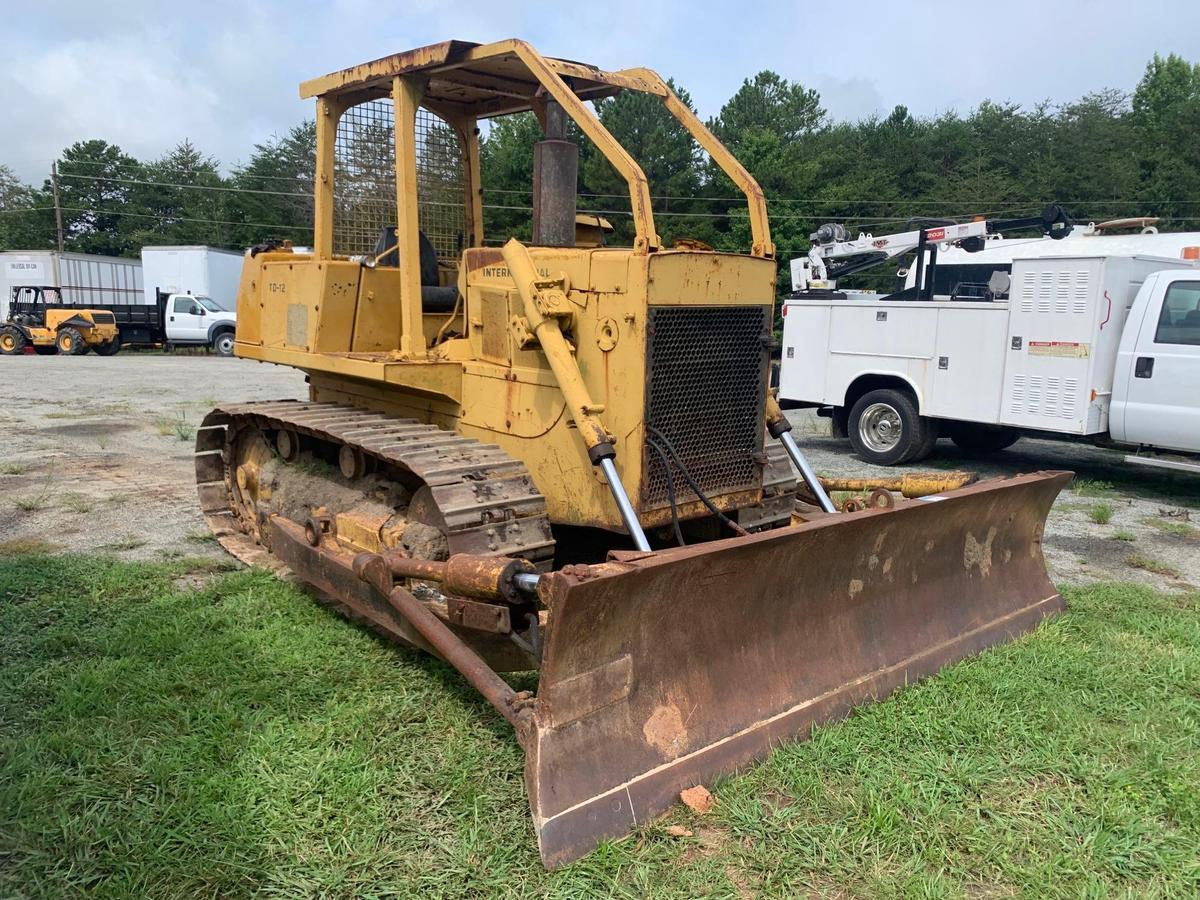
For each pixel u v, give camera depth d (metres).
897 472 9.45
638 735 3.13
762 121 49.75
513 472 4.16
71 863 2.75
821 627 3.85
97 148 63.38
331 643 4.38
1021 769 3.41
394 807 3.06
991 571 4.78
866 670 3.94
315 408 5.61
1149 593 5.51
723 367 4.07
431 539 4.26
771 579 3.58
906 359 9.67
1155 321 8.14
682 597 3.25
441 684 3.96
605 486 3.97
